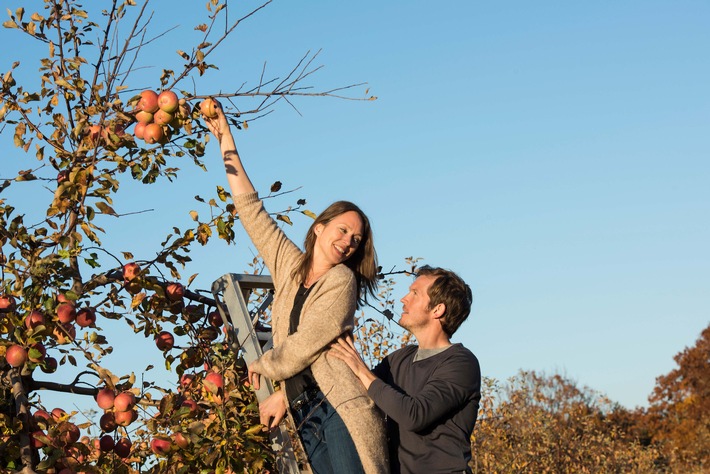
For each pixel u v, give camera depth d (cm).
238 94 414
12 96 418
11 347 399
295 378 402
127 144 411
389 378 432
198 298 457
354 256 432
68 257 402
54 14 420
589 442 1867
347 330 400
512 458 1481
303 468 412
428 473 397
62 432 397
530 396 1878
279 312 416
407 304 438
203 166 427
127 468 403
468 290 437
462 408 409
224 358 419
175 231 437
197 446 391
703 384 3662
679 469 2866
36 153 412
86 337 407
